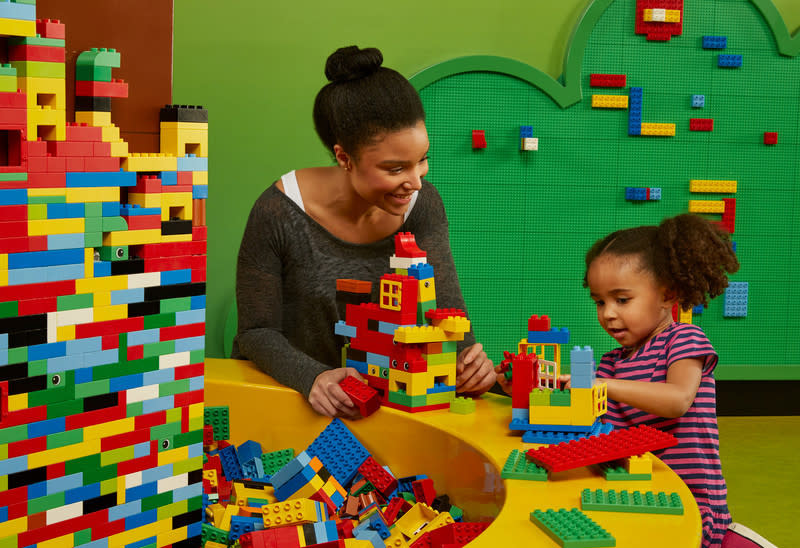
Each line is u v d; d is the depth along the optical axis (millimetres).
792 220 2932
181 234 807
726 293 2895
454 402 1099
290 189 1287
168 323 803
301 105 2820
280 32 2783
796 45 2873
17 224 681
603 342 2893
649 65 2824
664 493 796
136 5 801
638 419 1126
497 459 901
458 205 2783
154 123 822
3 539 694
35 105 686
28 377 700
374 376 1148
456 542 824
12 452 695
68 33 755
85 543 755
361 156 1133
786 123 2908
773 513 1967
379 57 1144
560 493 817
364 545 834
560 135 2805
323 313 1306
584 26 2768
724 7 2840
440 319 1095
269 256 1294
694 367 1078
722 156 2891
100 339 749
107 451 765
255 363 1295
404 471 1089
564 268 2852
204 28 2736
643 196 2832
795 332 2953
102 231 742
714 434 1092
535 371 1008
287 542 818
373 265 1312
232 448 1143
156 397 801
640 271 1143
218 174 2779
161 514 818
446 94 2738
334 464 1073
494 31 2887
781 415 2977
